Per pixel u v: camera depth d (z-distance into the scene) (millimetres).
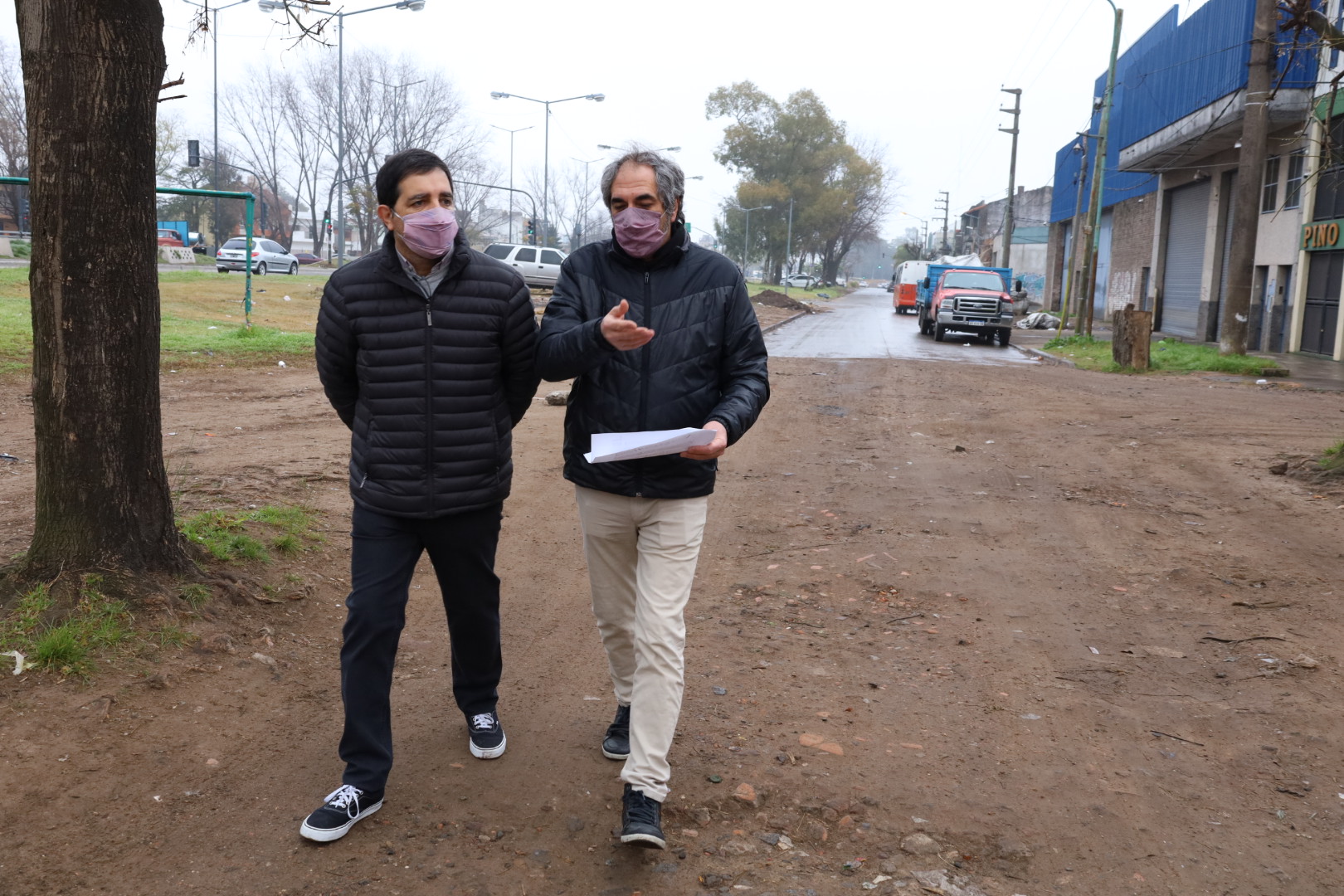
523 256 36188
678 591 3115
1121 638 4859
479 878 2879
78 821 3014
